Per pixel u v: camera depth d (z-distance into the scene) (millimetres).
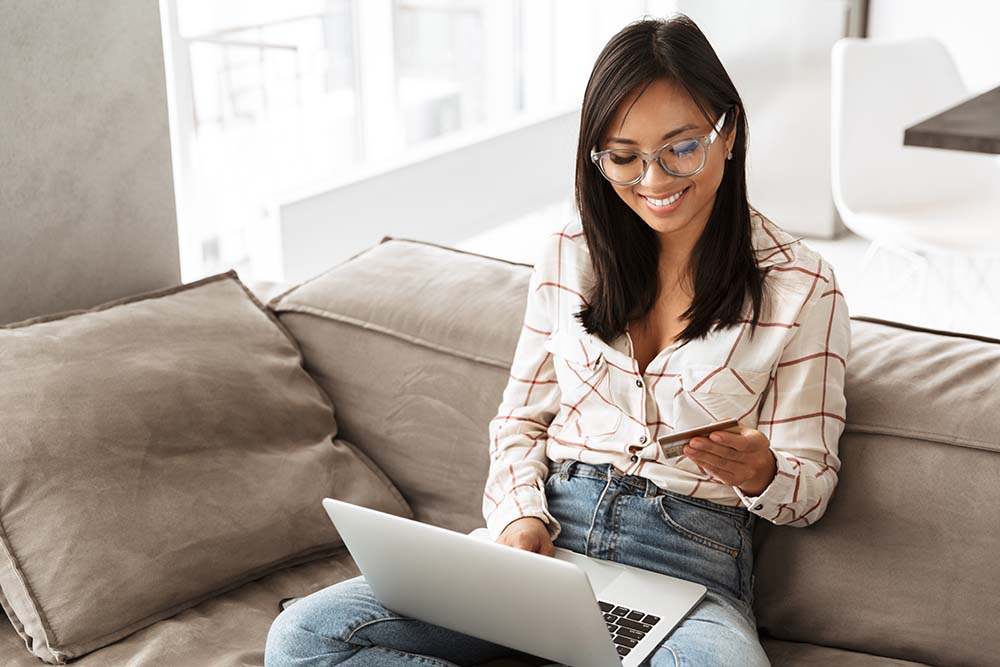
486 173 4246
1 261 2006
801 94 4426
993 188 3311
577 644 1277
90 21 2062
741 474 1399
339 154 3807
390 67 3922
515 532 1521
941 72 3322
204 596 1690
